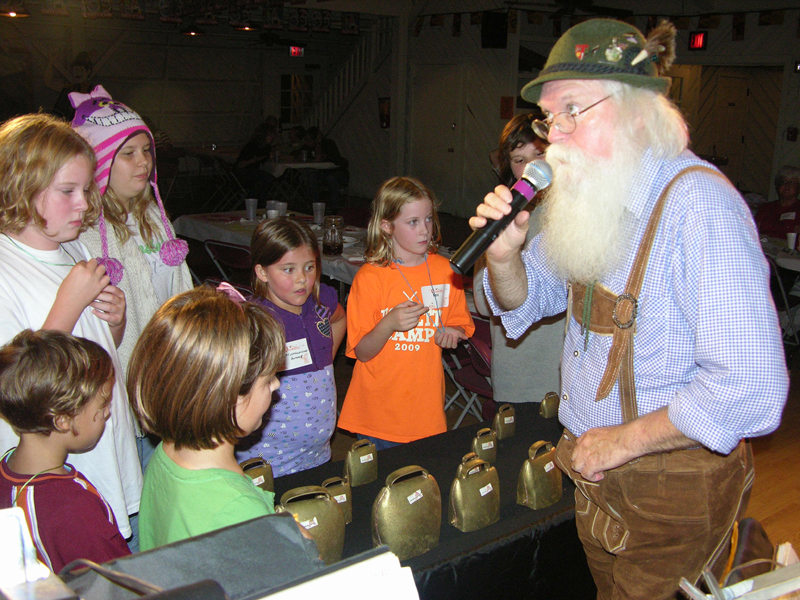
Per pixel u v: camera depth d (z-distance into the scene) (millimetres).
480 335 3074
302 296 2023
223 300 1068
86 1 8039
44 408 1153
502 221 1237
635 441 1121
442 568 1422
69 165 1412
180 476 1029
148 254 1938
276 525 764
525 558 1578
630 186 1125
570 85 1124
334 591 587
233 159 10805
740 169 11453
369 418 2309
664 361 1139
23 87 11109
